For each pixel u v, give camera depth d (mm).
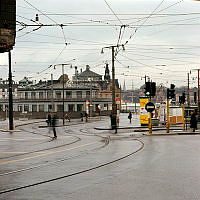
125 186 8344
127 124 40312
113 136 23812
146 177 9383
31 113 71500
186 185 8359
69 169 10828
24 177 9641
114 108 32281
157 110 46531
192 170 10344
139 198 7191
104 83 111125
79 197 7352
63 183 8812
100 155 13969
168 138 21172
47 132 29125
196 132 24938
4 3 11984
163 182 8719
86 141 20188
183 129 28422
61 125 41062
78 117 70562
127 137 22672
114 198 7223
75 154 14383
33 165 11688
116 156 13539
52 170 10711
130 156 13539
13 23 12273
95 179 9258
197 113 42000
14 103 83625
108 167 11125
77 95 79688
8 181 9133
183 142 18594
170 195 7418
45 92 80688
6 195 7633
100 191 7875
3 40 12273
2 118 61250
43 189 8172
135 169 10641
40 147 17266
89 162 12180
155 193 7609
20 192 7891
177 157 13039
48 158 13320
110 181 8953
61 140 21078
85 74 112000
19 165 11711
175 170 10359
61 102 78500
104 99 81125
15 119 63625
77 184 8664
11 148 16953
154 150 15266
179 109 39688
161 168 10719
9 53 31406
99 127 34812
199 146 16688
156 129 29406
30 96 82750
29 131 30375
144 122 35938
